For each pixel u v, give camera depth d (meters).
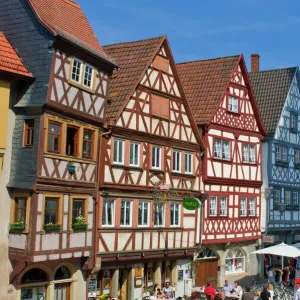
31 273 18.28
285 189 32.31
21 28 18.12
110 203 20.97
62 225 18.06
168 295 22.77
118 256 20.91
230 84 28.12
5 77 17.11
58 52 17.73
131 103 21.83
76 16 20.58
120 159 21.41
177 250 23.98
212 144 26.64
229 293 23.22
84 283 19.81
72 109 18.39
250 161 29.53
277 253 24.73
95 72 19.67
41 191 17.22
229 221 27.48
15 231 17.28
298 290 21.00
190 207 22.59
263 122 31.69
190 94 28.03
